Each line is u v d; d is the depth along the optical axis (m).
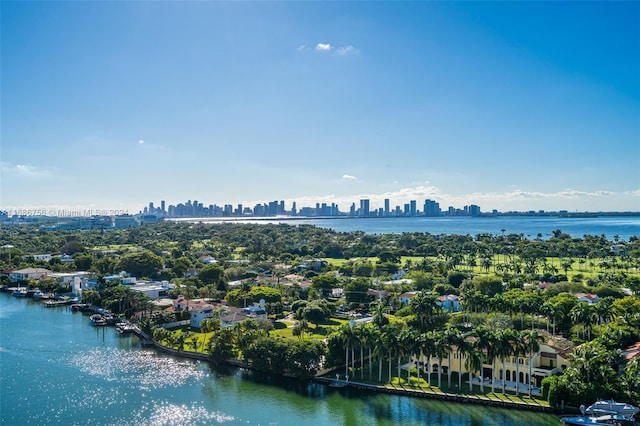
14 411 103.94
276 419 101.00
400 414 103.19
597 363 103.75
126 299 195.75
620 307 157.62
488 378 122.12
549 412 102.88
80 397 111.88
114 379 124.12
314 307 176.75
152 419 100.75
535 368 116.50
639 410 95.75
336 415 102.81
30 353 146.12
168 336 151.62
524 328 162.25
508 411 103.81
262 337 135.50
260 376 126.56
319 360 123.75
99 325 184.38
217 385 120.00
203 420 100.44
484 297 160.62
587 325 146.88
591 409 96.88
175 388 117.94
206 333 166.88
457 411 104.31
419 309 149.00
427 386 116.31
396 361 135.38
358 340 122.25
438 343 114.25
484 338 111.88
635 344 132.12
